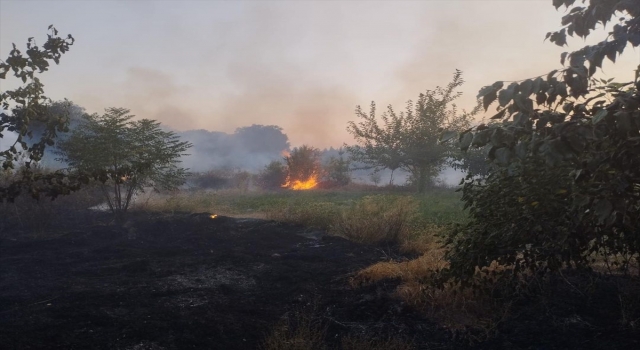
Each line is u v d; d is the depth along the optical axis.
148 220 12.40
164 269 7.55
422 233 9.75
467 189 5.01
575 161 3.22
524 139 3.36
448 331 5.06
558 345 4.58
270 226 11.88
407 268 6.52
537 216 4.19
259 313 5.62
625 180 3.10
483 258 4.64
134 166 5.08
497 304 5.39
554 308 5.31
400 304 5.67
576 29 3.67
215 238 10.54
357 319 5.46
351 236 10.20
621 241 4.39
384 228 9.98
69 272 7.47
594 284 5.41
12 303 5.77
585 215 3.91
